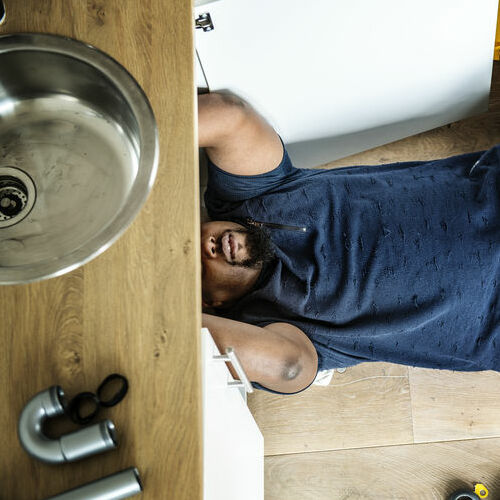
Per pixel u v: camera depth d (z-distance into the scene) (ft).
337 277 4.28
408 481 5.30
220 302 4.60
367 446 5.38
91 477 2.12
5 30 2.53
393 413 5.44
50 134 2.88
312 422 5.43
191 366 2.24
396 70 4.26
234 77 3.85
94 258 2.31
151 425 2.18
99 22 2.55
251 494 3.85
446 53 4.23
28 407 2.06
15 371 2.22
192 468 2.15
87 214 2.73
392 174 4.57
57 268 2.19
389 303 4.26
